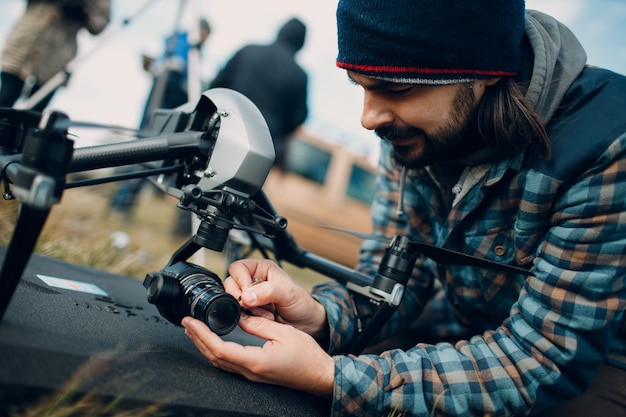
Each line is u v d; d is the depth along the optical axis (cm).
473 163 124
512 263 129
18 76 318
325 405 112
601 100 115
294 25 382
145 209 463
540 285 114
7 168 104
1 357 76
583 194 111
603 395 125
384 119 115
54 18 320
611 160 109
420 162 122
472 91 113
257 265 123
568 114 118
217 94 114
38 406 76
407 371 110
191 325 101
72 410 78
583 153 111
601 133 111
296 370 105
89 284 149
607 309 110
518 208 124
